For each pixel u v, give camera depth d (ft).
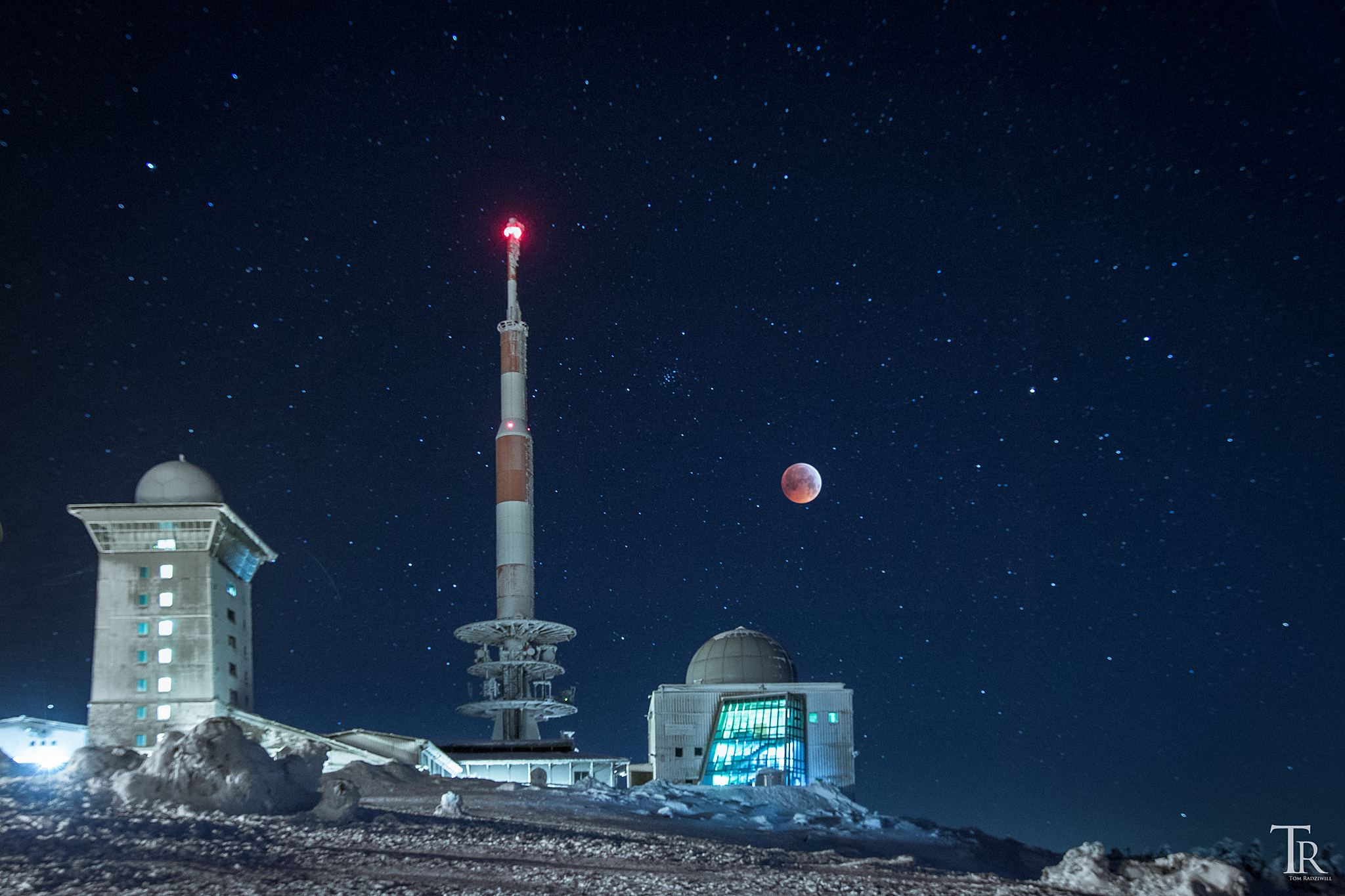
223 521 234.99
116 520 228.43
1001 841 153.07
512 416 348.79
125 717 221.46
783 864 78.23
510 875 60.95
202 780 73.26
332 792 79.36
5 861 51.98
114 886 49.49
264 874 54.90
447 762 227.61
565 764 247.50
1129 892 70.08
